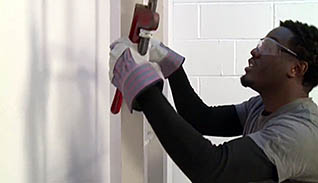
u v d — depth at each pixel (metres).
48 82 0.85
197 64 2.22
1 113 0.67
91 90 1.11
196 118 1.40
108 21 1.23
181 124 0.88
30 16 0.76
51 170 0.87
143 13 0.89
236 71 2.20
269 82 1.15
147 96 0.84
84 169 1.06
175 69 1.28
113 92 1.28
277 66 1.13
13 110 0.71
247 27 2.18
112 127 1.29
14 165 0.72
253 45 2.18
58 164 0.91
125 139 1.15
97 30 1.14
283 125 1.00
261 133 1.00
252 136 0.98
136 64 0.84
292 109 1.09
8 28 0.68
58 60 0.90
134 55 0.86
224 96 2.22
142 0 1.10
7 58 0.68
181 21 2.22
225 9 2.19
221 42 2.20
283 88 1.13
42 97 0.82
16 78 0.71
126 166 1.15
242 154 0.93
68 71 0.95
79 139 1.03
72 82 0.98
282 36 1.14
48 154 0.86
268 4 2.16
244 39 2.19
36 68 0.79
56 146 0.90
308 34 1.13
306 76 1.13
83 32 1.04
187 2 2.20
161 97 0.86
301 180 1.04
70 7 0.96
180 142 0.87
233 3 2.18
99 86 1.17
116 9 1.29
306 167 1.00
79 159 1.03
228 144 0.95
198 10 2.20
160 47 1.23
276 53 1.13
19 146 0.73
